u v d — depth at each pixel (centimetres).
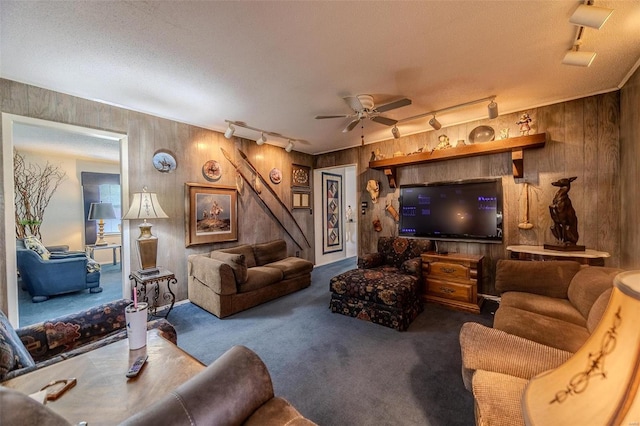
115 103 300
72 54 206
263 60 218
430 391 180
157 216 301
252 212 457
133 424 74
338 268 563
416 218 416
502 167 351
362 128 403
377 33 186
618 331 49
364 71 237
